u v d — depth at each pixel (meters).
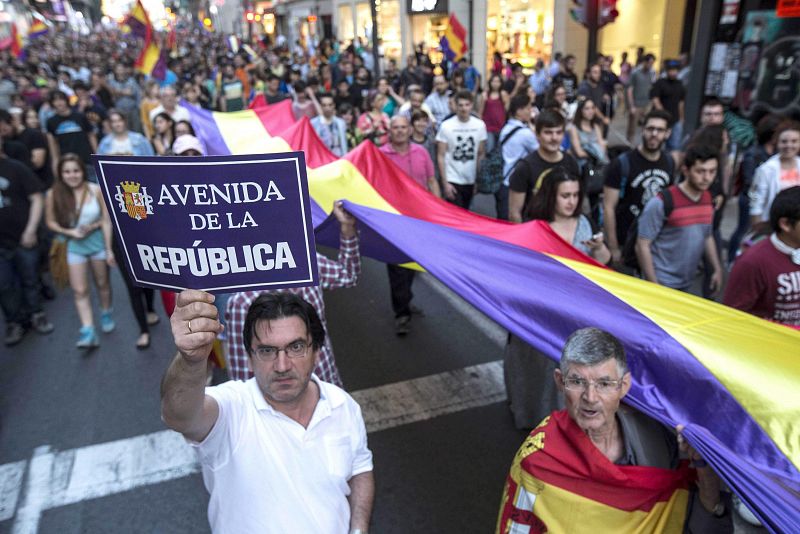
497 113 10.57
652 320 2.64
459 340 5.84
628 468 2.08
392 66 20.62
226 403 2.01
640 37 19.48
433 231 3.26
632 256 4.69
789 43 8.60
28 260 6.14
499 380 5.12
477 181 7.44
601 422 2.06
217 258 1.90
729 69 9.55
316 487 2.07
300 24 41.97
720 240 5.59
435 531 3.59
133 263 1.96
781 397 2.23
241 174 1.81
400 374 5.28
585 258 3.42
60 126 9.06
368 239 4.12
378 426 4.57
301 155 1.81
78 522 3.74
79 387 5.29
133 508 3.84
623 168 5.17
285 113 7.36
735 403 2.27
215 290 1.95
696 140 5.43
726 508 2.12
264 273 1.94
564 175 3.99
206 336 1.66
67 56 34.16
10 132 7.89
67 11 85.81
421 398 4.91
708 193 4.29
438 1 22.03
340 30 33.19
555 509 2.14
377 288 7.17
